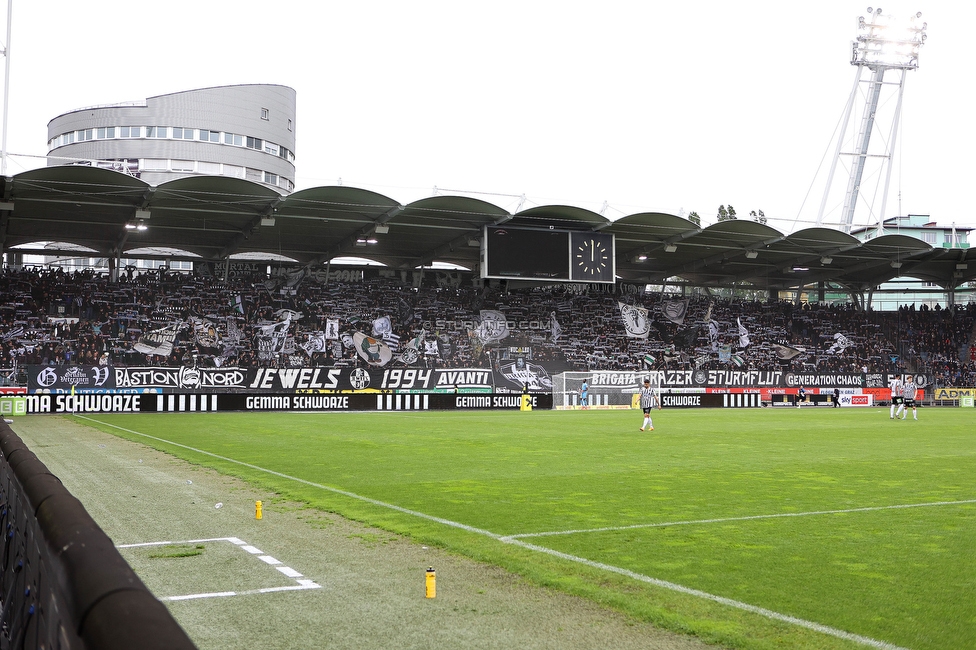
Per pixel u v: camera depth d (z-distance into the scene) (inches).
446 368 2071.9
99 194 1584.6
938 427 1270.9
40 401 1605.6
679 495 524.7
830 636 236.8
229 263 2153.1
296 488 552.4
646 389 1183.6
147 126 2906.0
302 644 229.6
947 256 2271.2
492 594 285.9
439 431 1131.9
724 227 1969.7
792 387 2281.0
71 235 1932.8
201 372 1766.7
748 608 265.7
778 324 2501.2
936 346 2529.5
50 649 146.1
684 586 294.4
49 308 1888.5
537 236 1946.4
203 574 313.9
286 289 2149.4
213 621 251.8
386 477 616.4
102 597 97.6
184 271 2113.7
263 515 448.8
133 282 2026.3
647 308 2432.3
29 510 188.4
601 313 2377.0
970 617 256.8
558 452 822.5
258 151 3058.6
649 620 253.8
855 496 521.0
